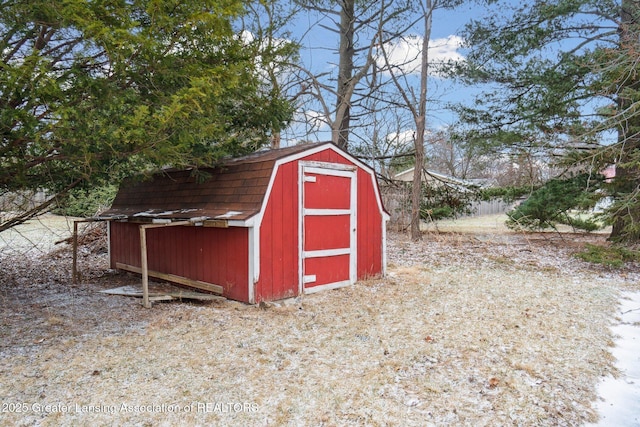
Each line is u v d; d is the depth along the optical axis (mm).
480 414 2730
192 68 4438
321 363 3449
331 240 6242
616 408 2887
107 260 9125
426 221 14531
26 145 4098
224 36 4824
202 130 4559
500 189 13867
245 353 3605
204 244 5812
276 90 7059
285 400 2826
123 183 6258
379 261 7250
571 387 3174
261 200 5152
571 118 9984
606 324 4773
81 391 2875
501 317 4918
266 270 5262
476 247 10852
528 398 2965
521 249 10500
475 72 11070
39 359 3391
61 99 3613
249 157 6297
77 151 4078
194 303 5320
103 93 3934
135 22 3713
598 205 9938
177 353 3572
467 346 3922
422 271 7953
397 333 4258
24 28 3943
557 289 6508
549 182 10711
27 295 5734
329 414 2674
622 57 7734
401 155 13750
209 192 5996
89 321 4438
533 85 10578
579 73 9641
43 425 2463
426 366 3445
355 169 6676
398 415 2686
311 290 5930
